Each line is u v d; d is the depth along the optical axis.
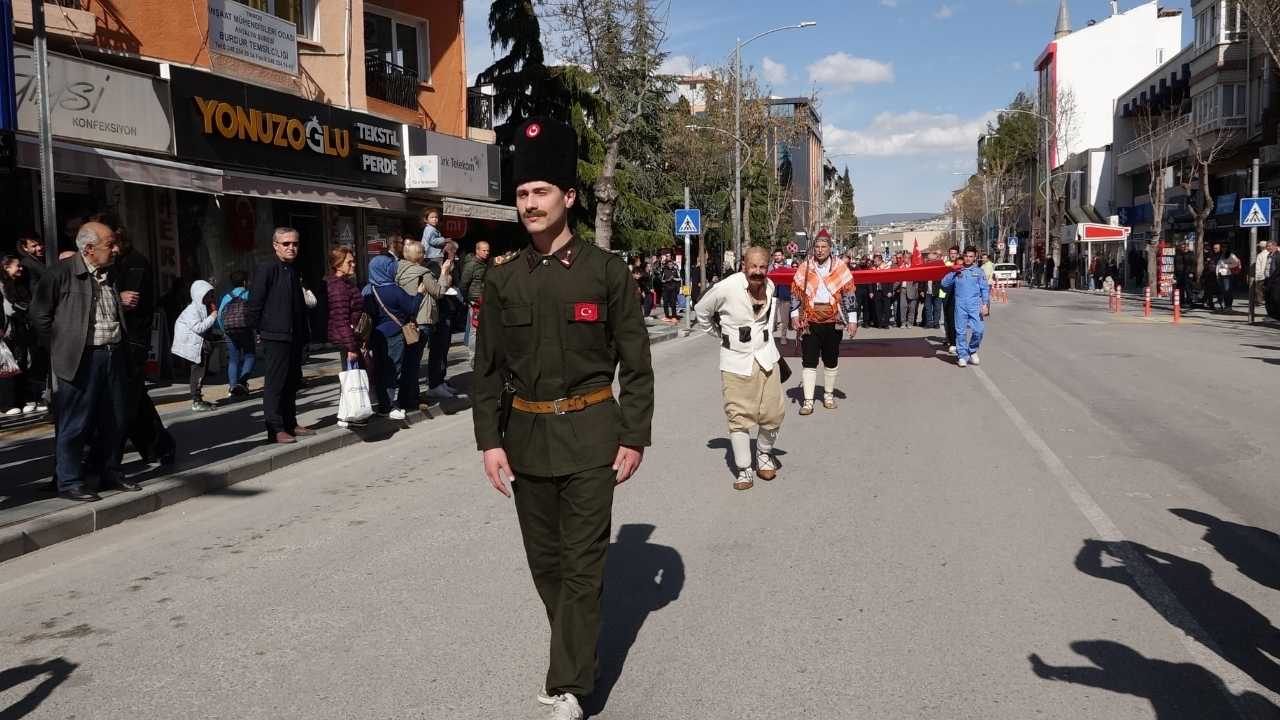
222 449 8.99
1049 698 3.82
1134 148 56.44
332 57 18.97
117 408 7.17
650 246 33.62
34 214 13.20
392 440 10.12
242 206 17.11
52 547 6.27
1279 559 5.50
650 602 4.99
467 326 16.58
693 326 26.81
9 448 9.11
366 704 3.88
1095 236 54.56
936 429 9.92
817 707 3.78
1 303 10.59
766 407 7.42
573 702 3.64
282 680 4.12
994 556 5.62
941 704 3.79
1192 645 4.31
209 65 15.37
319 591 5.26
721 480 7.77
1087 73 78.19
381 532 6.46
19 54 11.85
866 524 6.37
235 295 12.50
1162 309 33.16
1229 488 7.21
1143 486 7.29
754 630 4.58
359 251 20.67
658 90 27.94
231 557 5.97
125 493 7.16
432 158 20.39
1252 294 24.89
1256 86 39.81
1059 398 12.04
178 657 4.40
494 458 3.73
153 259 15.11
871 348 19.53
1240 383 13.20
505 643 4.48
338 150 18.39
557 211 3.61
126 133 13.50
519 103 29.95
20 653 4.49
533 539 3.82
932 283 25.39
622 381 3.76
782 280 18.08
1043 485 7.37
